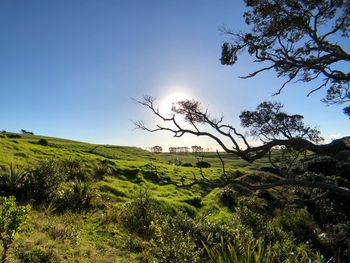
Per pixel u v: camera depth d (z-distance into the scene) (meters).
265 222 24.12
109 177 34.53
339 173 36.41
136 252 15.95
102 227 18.73
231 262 7.46
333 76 12.91
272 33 13.25
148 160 61.00
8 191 20.42
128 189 30.94
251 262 7.49
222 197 33.03
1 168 26.58
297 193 32.34
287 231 25.84
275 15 13.10
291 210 28.67
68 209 20.72
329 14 13.62
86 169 33.72
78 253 13.65
